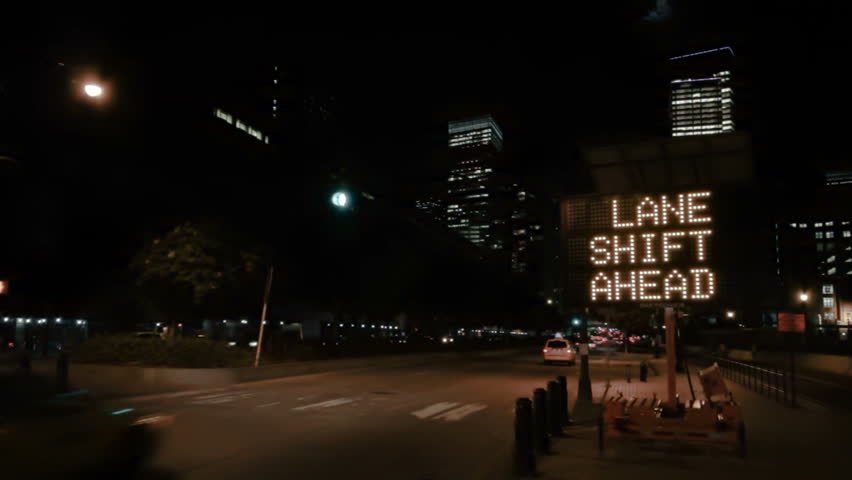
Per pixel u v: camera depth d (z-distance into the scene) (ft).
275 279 110.32
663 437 31.53
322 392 62.80
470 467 28.35
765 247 35.32
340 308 144.87
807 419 43.60
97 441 21.75
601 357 164.04
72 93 43.55
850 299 397.80
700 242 35.86
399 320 160.45
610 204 38.11
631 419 32.27
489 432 38.73
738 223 35.47
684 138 35.76
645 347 252.42
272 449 32.04
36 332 115.44
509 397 59.93
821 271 415.85
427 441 35.24
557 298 364.17
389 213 144.05
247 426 39.60
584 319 49.60
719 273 35.35
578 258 38.50
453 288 163.84
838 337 135.13
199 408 48.29
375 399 56.90
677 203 36.60
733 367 86.79
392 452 31.83
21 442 20.04
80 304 121.49
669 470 27.02
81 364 67.00
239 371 70.90
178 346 71.67
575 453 30.76
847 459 29.50
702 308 35.83
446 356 147.95
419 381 79.25
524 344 252.21
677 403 34.78
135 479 24.02
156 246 81.56
